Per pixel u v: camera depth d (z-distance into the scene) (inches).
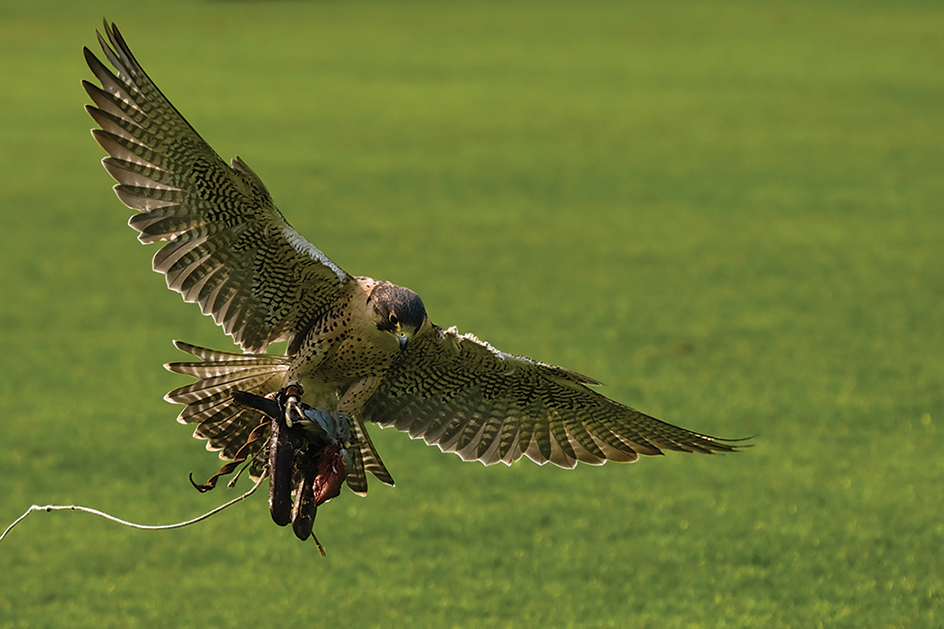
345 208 1128.8
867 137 1449.3
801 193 1182.9
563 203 1155.9
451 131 1514.5
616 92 1796.3
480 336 761.6
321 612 436.5
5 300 840.9
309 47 2268.7
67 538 502.0
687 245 999.6
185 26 2551.7
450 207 1138.7
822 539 490.9
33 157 1341.0
